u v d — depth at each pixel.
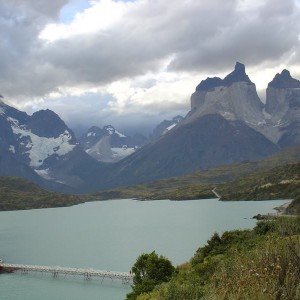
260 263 30.52
